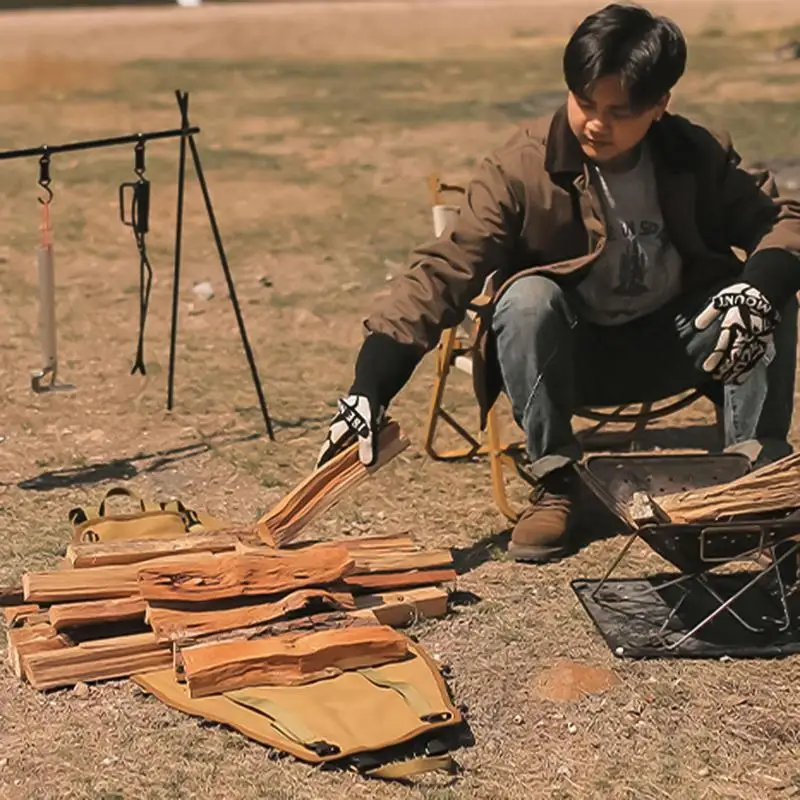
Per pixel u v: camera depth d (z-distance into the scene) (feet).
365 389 17.76
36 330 32.65
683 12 136.98
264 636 16.17
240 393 27.78
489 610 18.15
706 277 19.72
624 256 19.35
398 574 18.13
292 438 25.18
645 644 16.99
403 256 40.14
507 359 19.25
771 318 17.83
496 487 20.77
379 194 49.29
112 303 35.22
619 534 20.53
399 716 14.96
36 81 87.56
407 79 86.12
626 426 25.62
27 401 27.30
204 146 60.85
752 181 19.48
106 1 195.72
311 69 93.61
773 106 67.05
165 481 23.18
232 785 14.24
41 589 16.69
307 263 39.42
